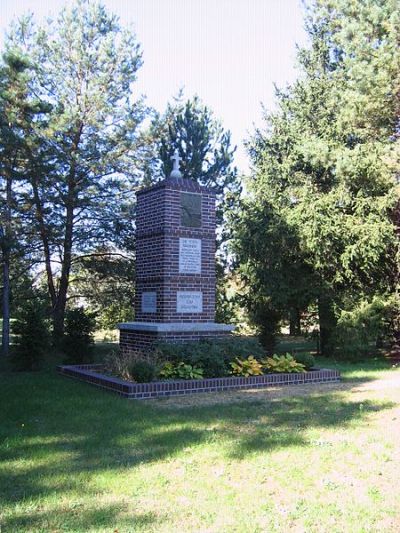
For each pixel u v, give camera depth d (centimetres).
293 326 2270
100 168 2167
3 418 830
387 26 1769
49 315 2162
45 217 2089
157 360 1185
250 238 1920
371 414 860
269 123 2236
